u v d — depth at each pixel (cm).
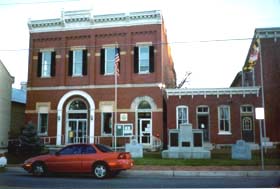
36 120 3378
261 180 1508
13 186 1305
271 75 3197
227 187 1264
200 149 2392
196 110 3200
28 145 2802
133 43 3269
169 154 2398
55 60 3428
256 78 3475
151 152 2873
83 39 3388
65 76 3378
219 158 2327
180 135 2420
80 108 3369
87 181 1484
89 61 3350
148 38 3241
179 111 3219
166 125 3334
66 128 3328
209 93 3206
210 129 3159
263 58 3222
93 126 3241
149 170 1808
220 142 3134
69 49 3409
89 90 3303
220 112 3192
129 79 3225
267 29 3225
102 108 3256
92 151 1633
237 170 1766
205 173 1745
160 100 3159
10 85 3559
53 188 1249
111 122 3222
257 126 3131
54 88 3384
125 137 3156
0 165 2059
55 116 3344
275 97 3162
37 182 1442
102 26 3344
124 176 1712
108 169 1591
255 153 2664
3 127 3391
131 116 3180
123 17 3275
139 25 3262
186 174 1753
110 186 1311
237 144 2300
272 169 1795
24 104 4003
